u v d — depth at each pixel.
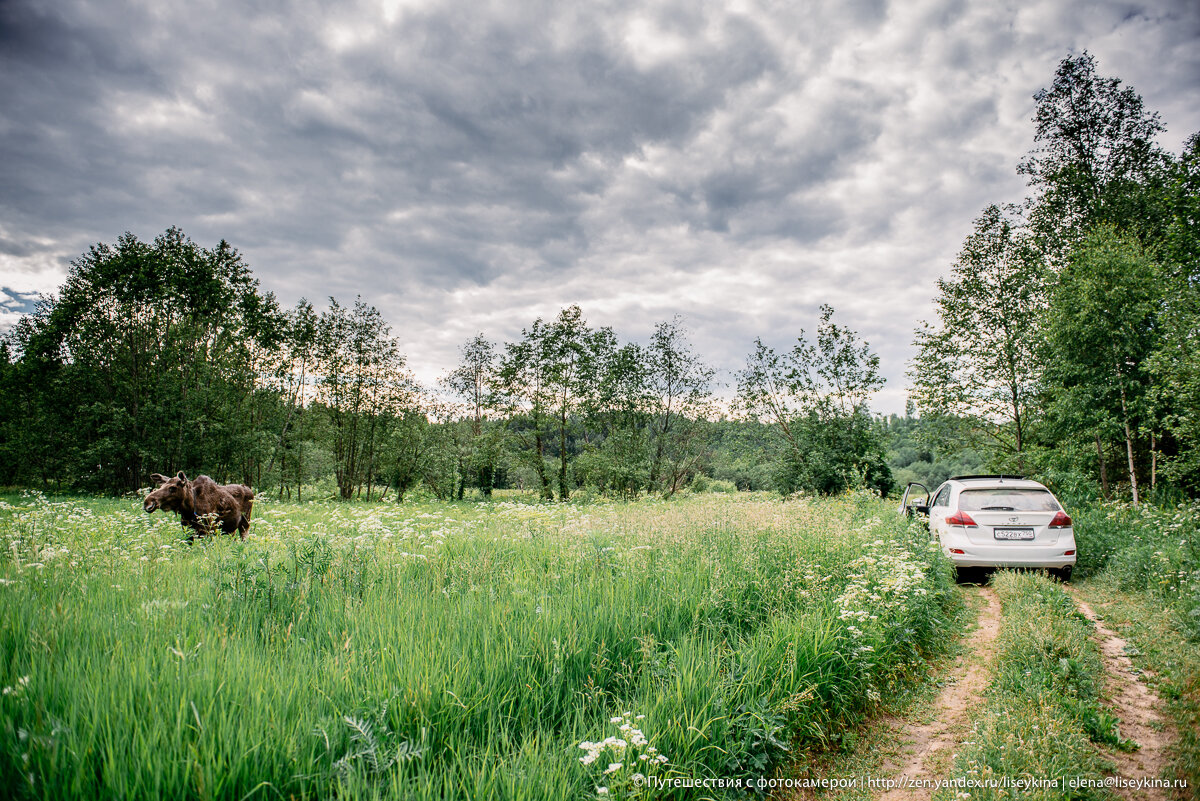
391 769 2.49
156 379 33.53
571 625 4.22
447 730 2.98
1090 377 15.78
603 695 3.62
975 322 22.73
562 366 34.47
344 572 5.83
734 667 3.90
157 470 33.19
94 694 2.72
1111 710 4.11
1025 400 22.03
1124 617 6.35
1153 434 14.73
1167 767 3.33
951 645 5.80
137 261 33.78
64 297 33.38
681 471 32.69
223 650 3.45
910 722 4.20
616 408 32.94
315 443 37.47
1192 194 14.27
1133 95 20.27
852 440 26.42
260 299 36.72
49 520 10.10
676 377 31.80
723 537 8.39
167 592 5.08
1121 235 17.97
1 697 2.54
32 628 3.56
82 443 34.41
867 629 4.68
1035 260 21.23
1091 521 11.45
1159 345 13.21
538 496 35.62
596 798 2.57
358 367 36.38
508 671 3.56
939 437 25.58
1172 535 9.38
